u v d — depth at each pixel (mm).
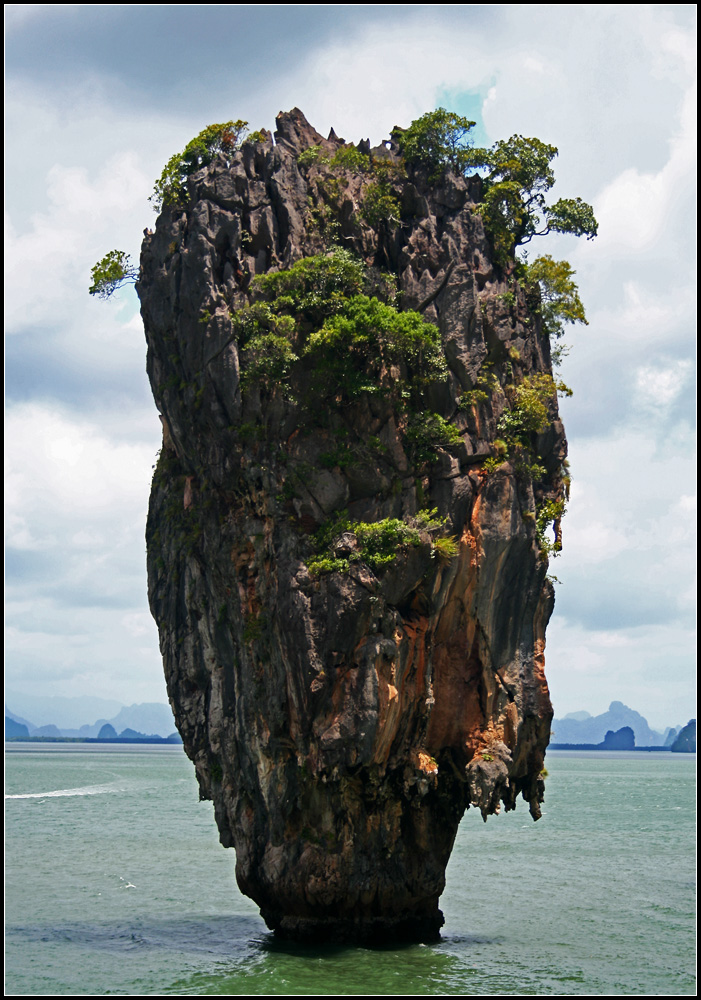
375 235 41688
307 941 39188
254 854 39781
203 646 42656
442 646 39844
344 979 35188
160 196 41906
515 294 42062
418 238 41062
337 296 38438
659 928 47062
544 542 40938
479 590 39219
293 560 37094
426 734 38688
